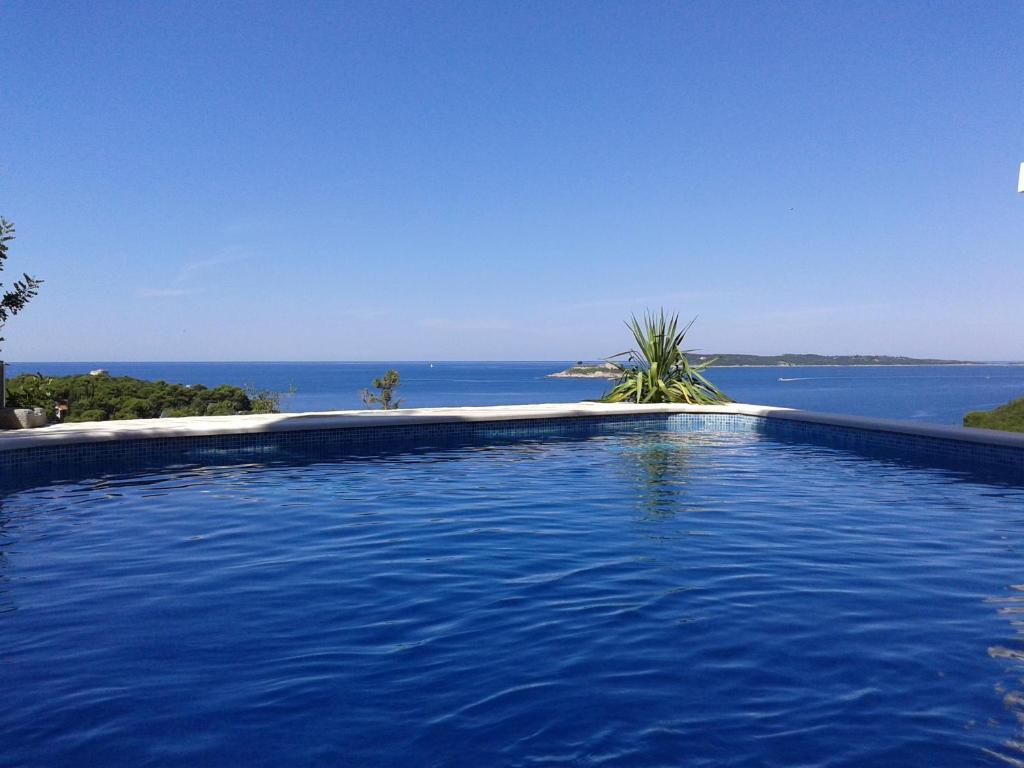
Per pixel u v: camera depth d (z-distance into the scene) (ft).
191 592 13.23
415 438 39.22
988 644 10.76
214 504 21.53
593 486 24.58
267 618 11.87
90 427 33.88
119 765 7.61
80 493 23.40
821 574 14.26
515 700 9.00
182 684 9.46
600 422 45.34
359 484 25.09
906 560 15.35
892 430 34.86
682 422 47.62
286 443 35.53
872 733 8.20
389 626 11.49
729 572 14.38
